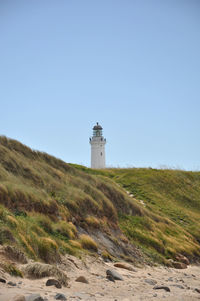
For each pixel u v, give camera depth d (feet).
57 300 38.22
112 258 85.30
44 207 85.46
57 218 86.89
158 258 102.47
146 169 245.65
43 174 108.06
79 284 53.31
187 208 198.80
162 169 255.91
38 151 127.95
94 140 311.68
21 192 81.87
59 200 96.84
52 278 47.44
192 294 58.34
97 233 95.91
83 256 73.77
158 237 120.06
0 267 46.06
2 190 76.74
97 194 115.44
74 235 83.41
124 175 225.15
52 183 104.99
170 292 58.08
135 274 74.95
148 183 215.10
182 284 71.77
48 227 77.71
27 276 47.96
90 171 215.31
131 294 51.90
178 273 92.38
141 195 193.57
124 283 61.36
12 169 98.43
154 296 51.72
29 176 100.89
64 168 129.80
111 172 231.30
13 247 52.65
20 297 34.94
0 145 107.45
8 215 64.90
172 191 216.33
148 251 104.53
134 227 117.29
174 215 173.06
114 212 114.32
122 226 113.60
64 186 107.76
